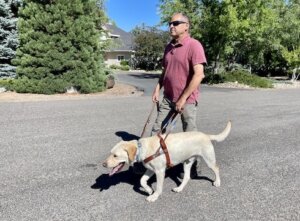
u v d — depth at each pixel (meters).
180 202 4.28
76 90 15.66
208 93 17.50
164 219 3.86
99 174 5.17
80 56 15.45
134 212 4.00
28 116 9.45
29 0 15.53
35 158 5.86
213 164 4.63
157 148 4.13
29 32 14.88
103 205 4.16
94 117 9.51
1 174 5.11
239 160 5.94
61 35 15.10
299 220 3.92
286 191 4.70
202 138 4.45
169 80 4.71
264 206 4.24
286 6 29.48
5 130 7.78
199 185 4.81
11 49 16.52
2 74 16.58
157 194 4.28
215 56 25.84
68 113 10.04
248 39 24.78
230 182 4.95
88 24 15.71
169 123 4.80
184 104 4.60
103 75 16.53
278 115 10.67
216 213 4.03
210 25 23.97
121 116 9.74
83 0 15.93
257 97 15.98
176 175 5.16
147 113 10.30
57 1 15.16
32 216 3.89
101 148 6.50
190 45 4.46
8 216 3.88
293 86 25.75
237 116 10.27
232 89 20.97
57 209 4.05
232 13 22.33
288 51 29.98
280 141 7.36
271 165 5.75
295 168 5.64
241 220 3.88
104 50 17.67
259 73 38.25
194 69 4.41
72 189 4.61
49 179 4.95
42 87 14.70
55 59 14.85
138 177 5.05
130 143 4.09
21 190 4.56
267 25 23.83
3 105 11.19
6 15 16.97
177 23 4.46
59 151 6.27
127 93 16.20
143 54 47.97
